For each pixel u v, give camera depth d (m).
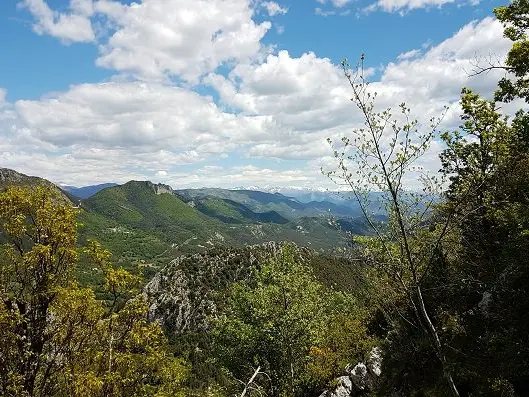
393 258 10.31
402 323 18.30
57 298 10.83
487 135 13.93
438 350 10.26
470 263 15.53
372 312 23.89
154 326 12.02
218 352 26.73
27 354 9.96
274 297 24.23
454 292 16.11
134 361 11.33
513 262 13.80
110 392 10.61
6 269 10.87
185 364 12.82
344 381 19.62
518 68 18.03
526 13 18.27
